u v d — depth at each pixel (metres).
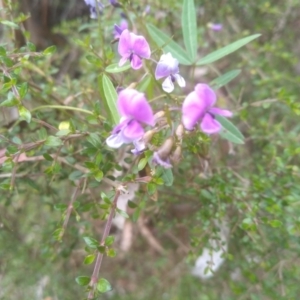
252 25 0.24
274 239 0.16
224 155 0.18
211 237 0.16
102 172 0.12
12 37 0.16
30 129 0.15
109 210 0.12
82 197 0.17
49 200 0.19
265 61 0.21
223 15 0.23
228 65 0.24
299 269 0.17
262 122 0.18
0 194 0.16
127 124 0.10
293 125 0.23
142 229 0.22
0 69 0.13
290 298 0.16
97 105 0.13
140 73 0.17
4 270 0.20
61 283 0.20
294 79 0.21
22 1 0.26
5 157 0.14
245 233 0.16
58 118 0.16
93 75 0.19
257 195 0.15
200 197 0.15
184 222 0.18
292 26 0.25
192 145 0.12
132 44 0.12
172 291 0.22
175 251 0.23
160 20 0.21
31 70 0.18
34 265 0.20
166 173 0.12
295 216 0.15
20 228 0.21
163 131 0.12
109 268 0.23
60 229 0.12
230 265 0.19
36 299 0.21
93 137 0.12
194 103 0.10
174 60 0.12
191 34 0.15
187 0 0.15
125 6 0.15
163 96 0.13
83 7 0.29
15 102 0.12
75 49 0.24
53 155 0.14
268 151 0.17
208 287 0.21
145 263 0.23
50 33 0.29
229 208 0.17
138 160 0.13
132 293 0.23
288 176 0.15
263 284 0.16
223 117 0.14
